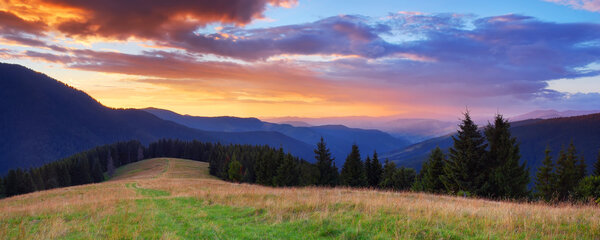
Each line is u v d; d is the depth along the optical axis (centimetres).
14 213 1353
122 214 1243
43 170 9438
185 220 1134
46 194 3425
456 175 2995
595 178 3094
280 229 923
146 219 1143
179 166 9856
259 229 940
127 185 4028
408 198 1647
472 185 2884
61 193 3372
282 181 5534
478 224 850
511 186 2706
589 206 1188
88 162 10925
